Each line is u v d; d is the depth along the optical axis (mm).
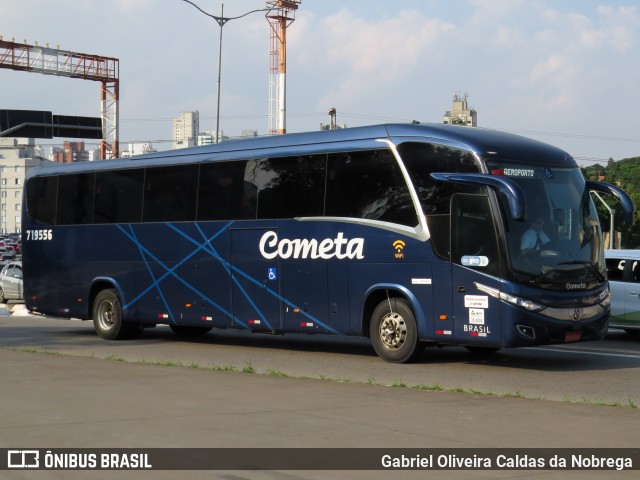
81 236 21812
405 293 15672
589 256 15484
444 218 15234
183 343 20484
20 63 56438
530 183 15156
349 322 16500
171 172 19906
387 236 15922
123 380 13172
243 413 10305
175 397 11508
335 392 11969
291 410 10516
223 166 18844
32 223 23031
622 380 13898
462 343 15047
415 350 15703
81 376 13633
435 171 15406
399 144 15930
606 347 18969
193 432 9180
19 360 15797
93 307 21641
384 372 14805
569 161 15953
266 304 17891
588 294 15203
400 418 9992
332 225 16766
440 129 15547
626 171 85812
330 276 16781
